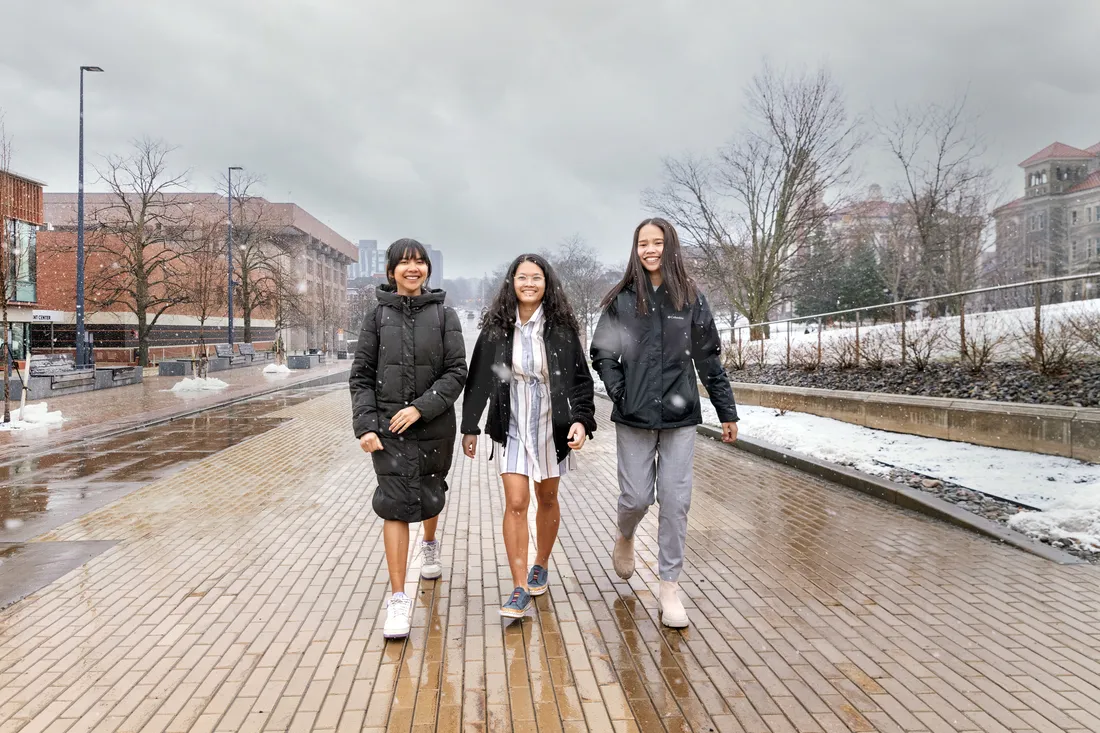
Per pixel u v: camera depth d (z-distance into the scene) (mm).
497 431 3609
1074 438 6520
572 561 4547
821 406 10742
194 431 11570
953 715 2629
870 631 3400
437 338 3500
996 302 9086
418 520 3473
